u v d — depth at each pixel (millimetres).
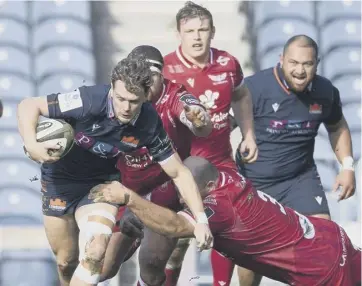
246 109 24062
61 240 20016
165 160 17859
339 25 44562
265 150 25531
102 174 19250
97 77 43156
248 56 43156
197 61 23078
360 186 30906
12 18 44406
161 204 20594
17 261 32094
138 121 17281
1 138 39438
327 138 38094
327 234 20109
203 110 19516
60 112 16922
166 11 45156
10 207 37188
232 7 44781
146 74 16297
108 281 27953
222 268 24109
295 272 19781
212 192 18875
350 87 42906
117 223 21234
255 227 19094
